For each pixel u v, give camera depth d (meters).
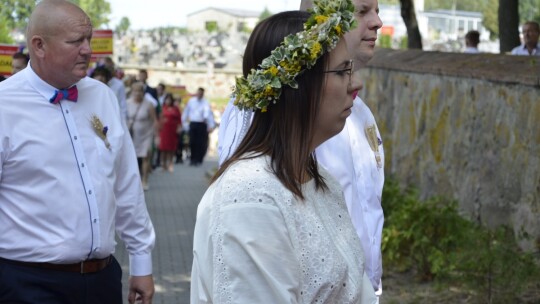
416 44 16.30
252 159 2.63
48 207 4.18
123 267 9.65
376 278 4.00
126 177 4.57
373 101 15.30
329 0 2.69
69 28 4.19
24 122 4.20
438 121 11.73
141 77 21.97
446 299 7.53
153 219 13.77
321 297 2.57
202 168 25.61
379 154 4.08
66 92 4.27
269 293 2.46
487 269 7.15
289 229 2.52
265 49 2.73
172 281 9.09
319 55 2.66
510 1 14.02
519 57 10.02
